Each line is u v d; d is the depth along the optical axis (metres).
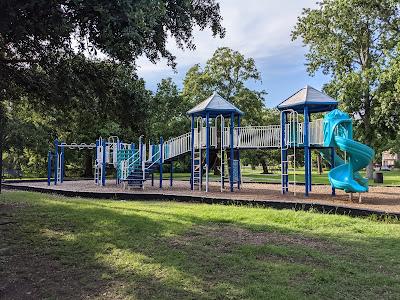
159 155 20.48
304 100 16.00
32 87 10.39
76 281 5.29
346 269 5.66
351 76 29.08
